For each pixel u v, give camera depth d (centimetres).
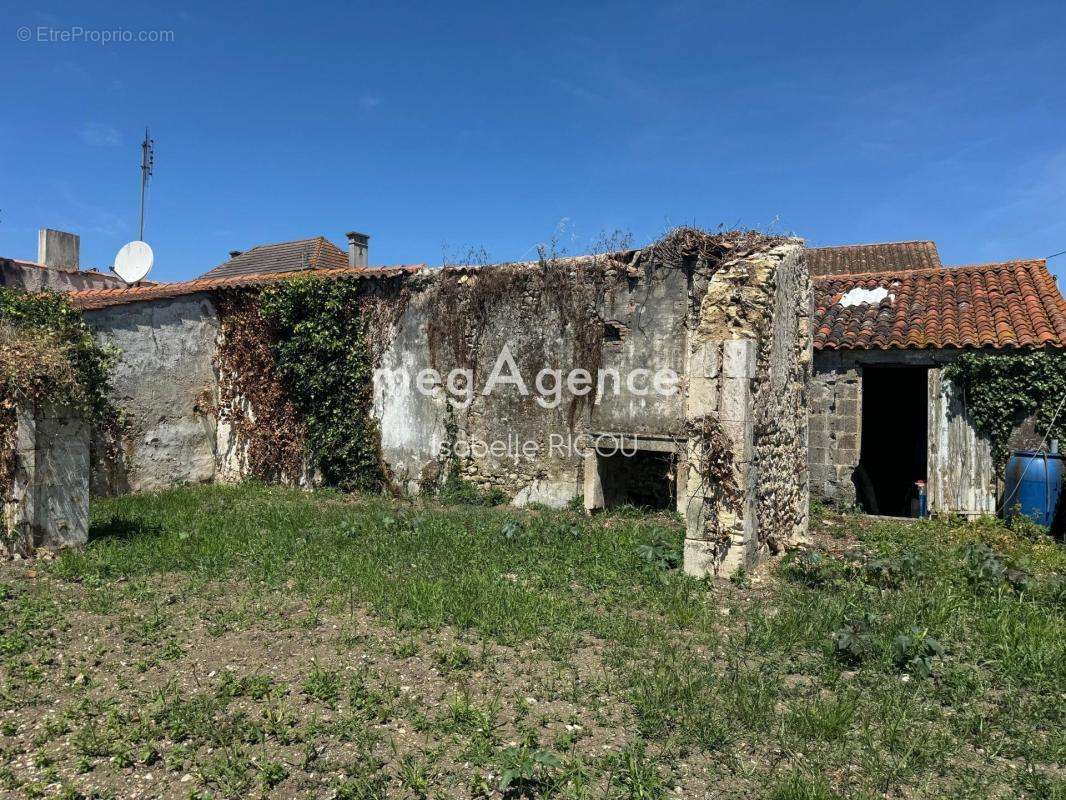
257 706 428
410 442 1246
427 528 898
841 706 421
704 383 721
